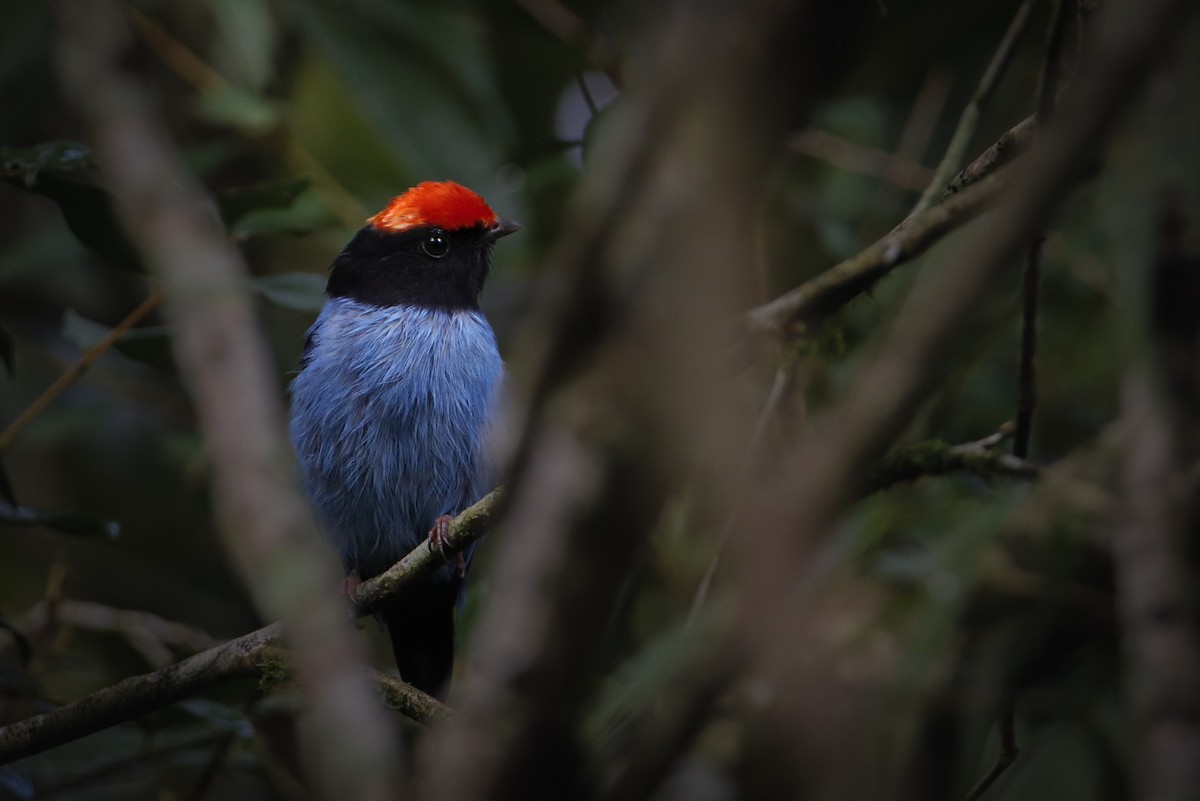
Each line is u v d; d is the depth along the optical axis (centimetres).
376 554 964
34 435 1177
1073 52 660
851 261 394
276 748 1041
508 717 222
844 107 995
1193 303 557
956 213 379
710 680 262
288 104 1165
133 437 1280
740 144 199
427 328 946
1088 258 914
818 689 328
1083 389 960
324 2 1099
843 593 757
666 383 213
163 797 908
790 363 564
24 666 759
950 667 728
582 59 1072
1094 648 782
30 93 1157
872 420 219
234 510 301
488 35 1124
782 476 233
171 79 1261
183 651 1010
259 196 774
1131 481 572
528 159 1045
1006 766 714
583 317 219
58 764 853
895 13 953
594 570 219
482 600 899
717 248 205
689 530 892
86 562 1248
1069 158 204
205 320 351
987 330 848
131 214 426
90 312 1321
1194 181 491
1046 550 759
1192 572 555
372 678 679
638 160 209
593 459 218
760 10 195
